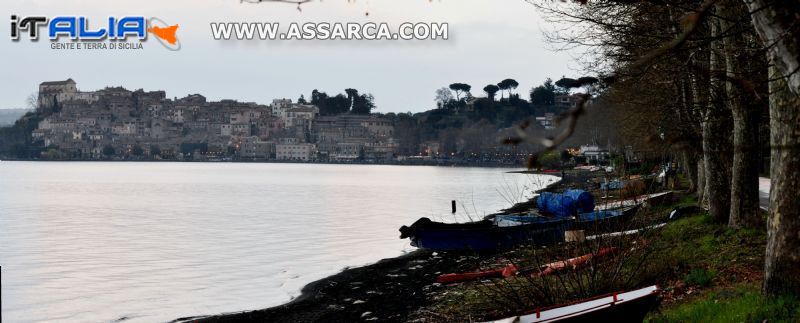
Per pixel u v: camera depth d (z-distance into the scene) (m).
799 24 7.34
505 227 27.33
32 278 26.92
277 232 43.88
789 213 11.68
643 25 19.17
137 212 61.59
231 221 52.00
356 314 19.11
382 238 40.09
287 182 134.25
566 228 26.20
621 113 38.97
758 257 16.41
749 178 19.61
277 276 26.89
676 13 17.73
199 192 97.25
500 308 15.27
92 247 36.66
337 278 25.61
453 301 18.66
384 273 26.14
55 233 44.12
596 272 14.05
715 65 19.75
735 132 19.66
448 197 82.88
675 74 20.75
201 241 39.22
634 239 17.64
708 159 22.77
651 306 11.45
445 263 27.28
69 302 22.41
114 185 118.69
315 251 34.47
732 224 19.84
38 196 87.19
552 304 13.37
